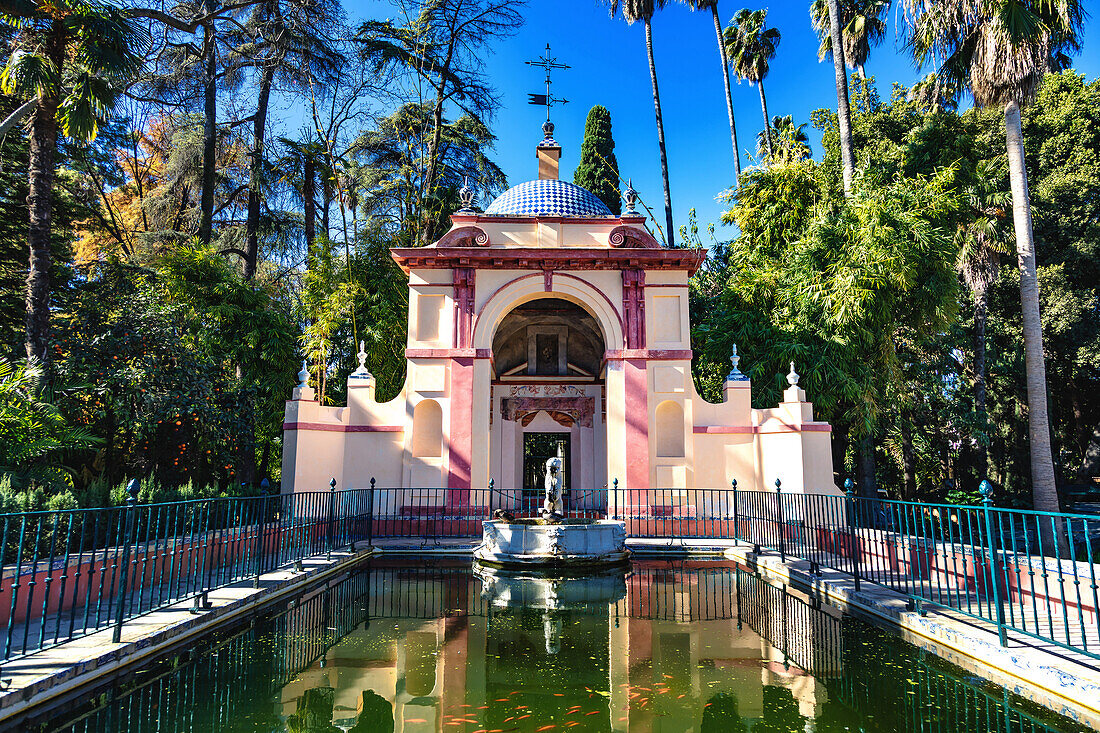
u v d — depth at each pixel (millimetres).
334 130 21156
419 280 15734
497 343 19266
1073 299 21250
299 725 4117
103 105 11305
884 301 15086
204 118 20609
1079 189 21734
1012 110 14062
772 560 10305
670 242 25406
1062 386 25406
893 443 22266
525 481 20781
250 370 16516
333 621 6965
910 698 4562
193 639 6066
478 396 15156
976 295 20219
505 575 10258
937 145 17844
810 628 6641
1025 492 24438
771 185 19125
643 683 4938
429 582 9594
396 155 24953
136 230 22094
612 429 15109
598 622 6969
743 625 6789
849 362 16109
